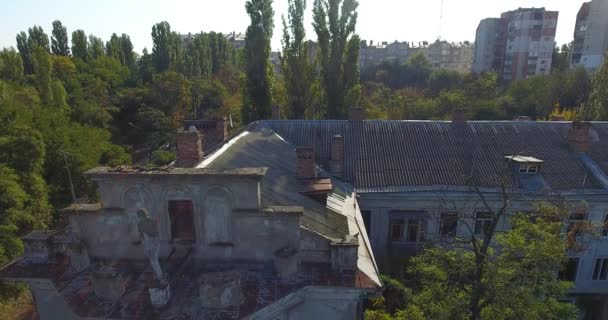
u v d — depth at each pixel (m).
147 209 10.12
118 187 10.02
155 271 8.89
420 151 23.98
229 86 81.88
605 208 21.72
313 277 9.56
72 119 51.59
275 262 9.75
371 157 23.55
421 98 72.25
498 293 12.66
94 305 8.97
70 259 10.52
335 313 9.76
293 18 36.09
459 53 130.75
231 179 9.68
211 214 10.03
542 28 89.25
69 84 61.50
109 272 9.27
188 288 9.40
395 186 22.11
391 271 21.47
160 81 63.84
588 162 23.14
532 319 12.33
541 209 16.95
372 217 22.66
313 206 13.55
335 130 25.22
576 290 23.34
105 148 42.41
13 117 30.66
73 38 78.19
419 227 22.75
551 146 24.30
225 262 10.28
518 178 22.42
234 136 21.61
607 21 71.88
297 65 36.78
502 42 96.75
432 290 13.69
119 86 75.06
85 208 10.27
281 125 25.55
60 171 33.56
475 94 70.75
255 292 9.19
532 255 13.55
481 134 25.09
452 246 17.97
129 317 8.59
